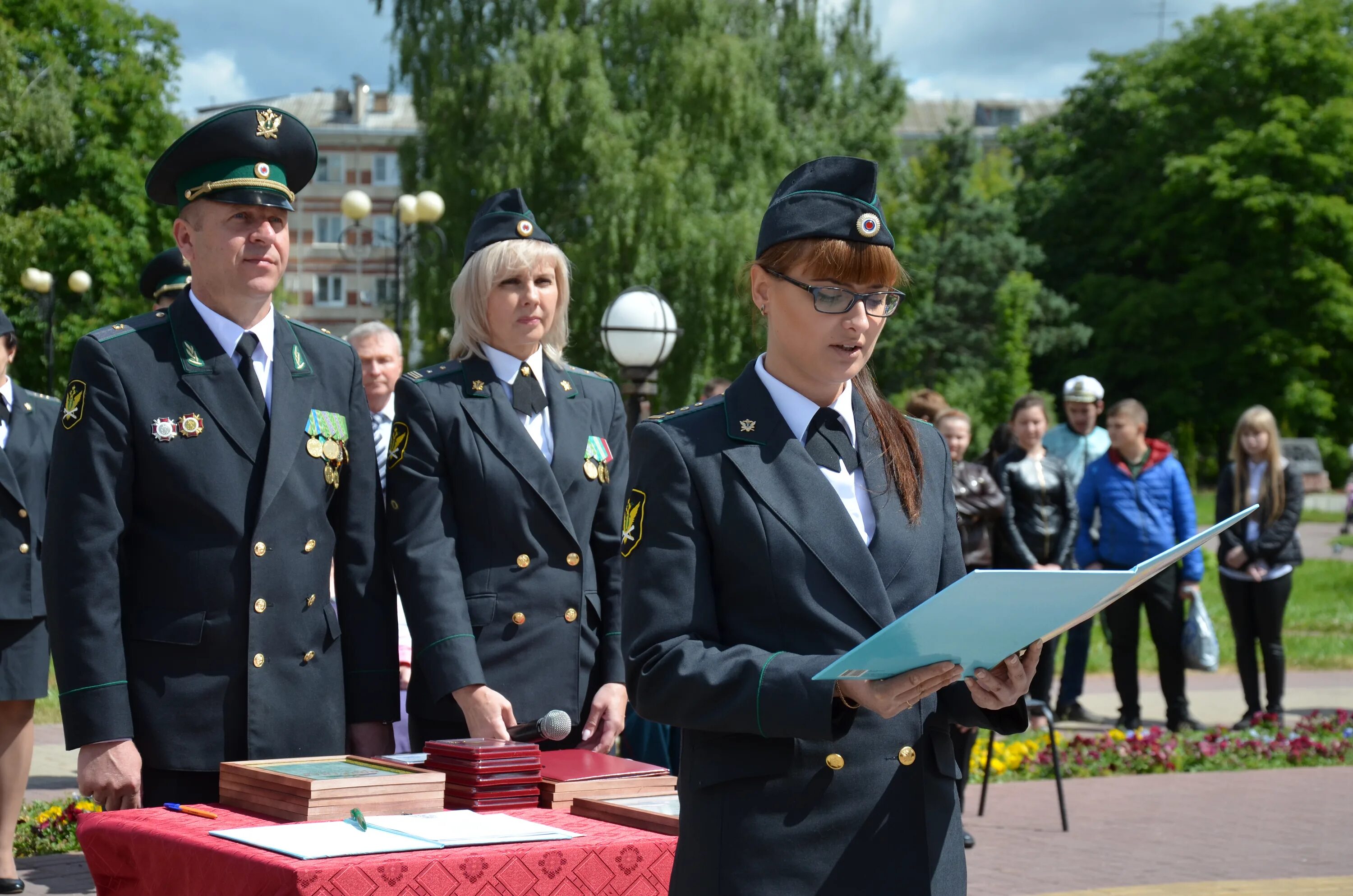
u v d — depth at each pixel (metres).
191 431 3.26
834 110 37.28
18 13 33.22
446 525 3.89
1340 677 13.34
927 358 45.28
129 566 3.26
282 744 3.25
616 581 4.14
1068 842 6.76
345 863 2.37
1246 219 47.56
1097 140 54.44
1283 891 5.62
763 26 34.72
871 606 2.24
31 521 5.54
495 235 4.09
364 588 3.52
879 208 2.32
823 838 2.19
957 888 2.27
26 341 32.34
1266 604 10.17
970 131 47.47
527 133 30.30
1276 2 49.88
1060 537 9.09
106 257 32.47
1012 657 2.10
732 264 29.30
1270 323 48.62
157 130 34.19
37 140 31.38
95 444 3.19
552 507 3.95
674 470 2.30
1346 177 47.69
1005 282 45.00
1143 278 52.78
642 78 31.95
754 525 2.26
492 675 3.84
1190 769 9.03
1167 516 10.01
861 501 2.35
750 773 2.21
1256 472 10.23
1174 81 49.88
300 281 77.62
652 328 10.63
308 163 3.45
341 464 3.49
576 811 3.00
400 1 32.25
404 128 78.81
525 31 31.06
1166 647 10.20
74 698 3.09
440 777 2.89
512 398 4.07
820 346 2.29
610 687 4.00
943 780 2.32
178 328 3.35
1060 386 50.59
